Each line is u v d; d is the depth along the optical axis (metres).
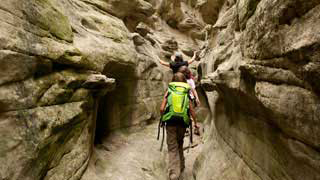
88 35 4.37
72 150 3.21
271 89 1.94
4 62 1.96
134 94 6.71
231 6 4.84
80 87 3.25
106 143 5.30
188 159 5.10
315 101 1.45
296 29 1.50
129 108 6.52
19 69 2.12
